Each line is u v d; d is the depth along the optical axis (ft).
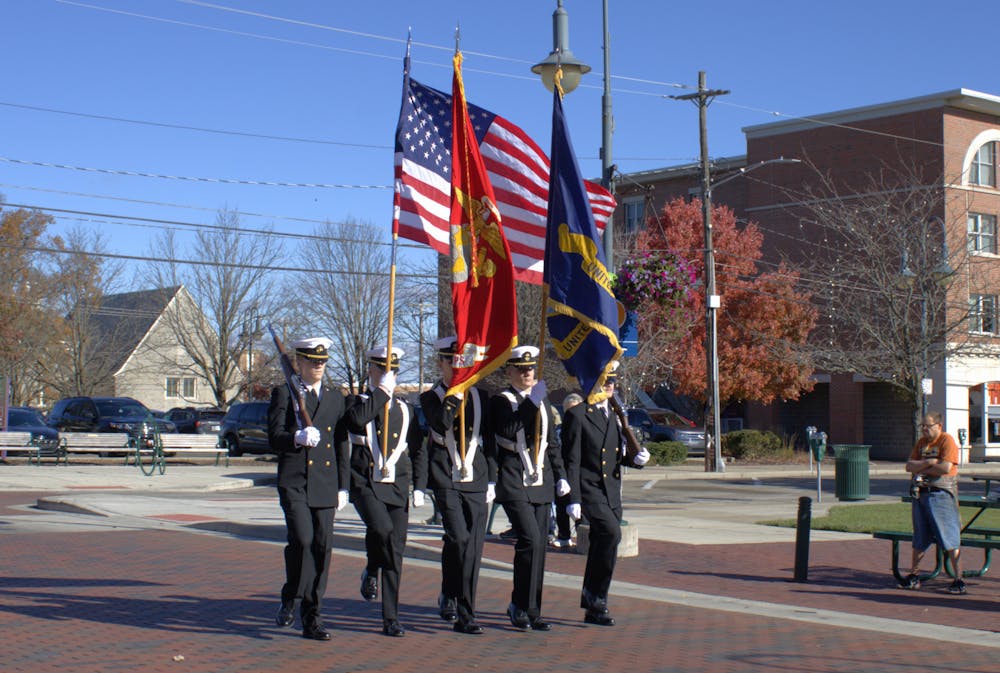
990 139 138.62
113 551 43.01
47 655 24.94
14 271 158.51
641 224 170.50
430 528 52.08
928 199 113.29
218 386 169.68
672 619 31.48
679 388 133.59
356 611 31.35
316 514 27.50
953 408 137.49
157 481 82.58
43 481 79.61
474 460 28.73
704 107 110.63
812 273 124.98
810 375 140.56
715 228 133.69
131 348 200.95
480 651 26.55
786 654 26.91
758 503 73.61
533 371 28.99
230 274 168.14
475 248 29.63
